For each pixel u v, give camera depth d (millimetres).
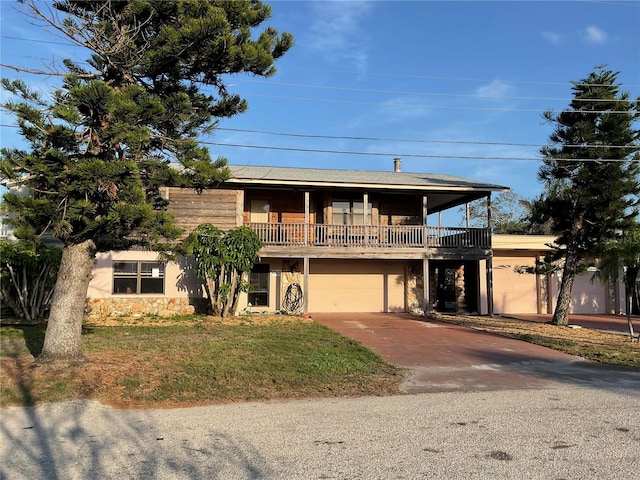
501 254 22219
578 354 11570
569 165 16375
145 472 4363
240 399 7172
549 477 4250
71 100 7320
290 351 10797
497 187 19578
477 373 9516
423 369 9844
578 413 6484
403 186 18938
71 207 7582
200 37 7961
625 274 14188
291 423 5949
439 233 19719
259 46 8773
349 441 5254
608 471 4387
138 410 6512
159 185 8891
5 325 14203
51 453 4863
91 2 7969
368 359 10438
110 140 7504
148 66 8383
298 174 20188
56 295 8719
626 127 15922
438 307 22266
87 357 9234
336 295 21109
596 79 16156
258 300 19594
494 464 4562
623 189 15680
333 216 20547
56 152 7277
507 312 22016
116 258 17203
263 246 17484
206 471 4387
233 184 18328
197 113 9523
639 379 9008
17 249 14609
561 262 22375
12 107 7195
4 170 7074
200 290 17734
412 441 5258
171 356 9727
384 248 19141
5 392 7008
